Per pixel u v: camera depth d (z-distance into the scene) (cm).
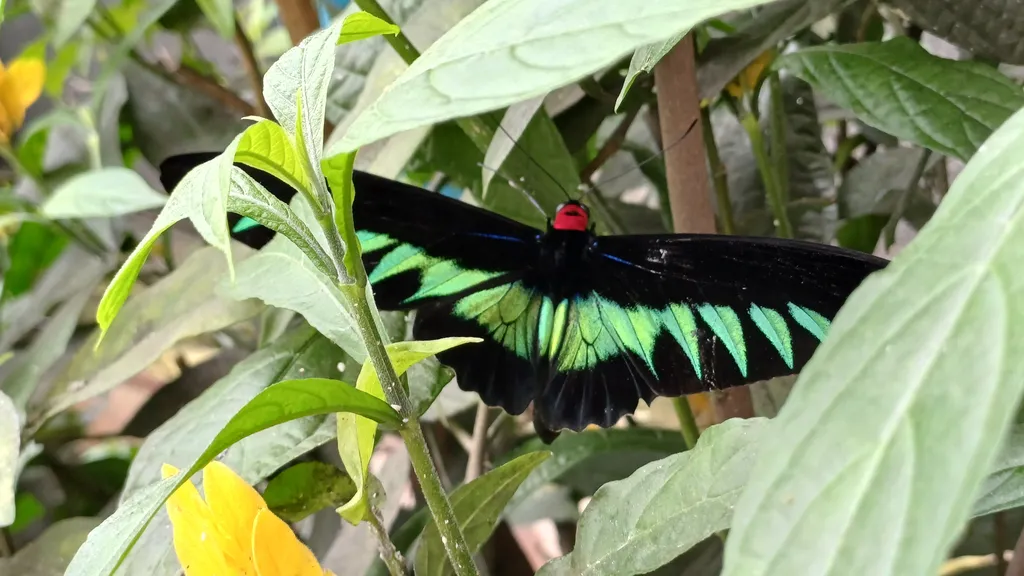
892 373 18
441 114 21
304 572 31
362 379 32
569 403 39
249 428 30
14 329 48
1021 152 20
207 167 23
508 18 22
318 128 28
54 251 51
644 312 38
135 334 41
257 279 36
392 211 38
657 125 44
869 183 45
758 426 33
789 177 46
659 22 20
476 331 39
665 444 46
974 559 42
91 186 42
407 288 39
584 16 21
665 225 47
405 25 39
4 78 47
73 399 41
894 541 16
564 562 34
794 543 17
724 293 37
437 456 48
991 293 18
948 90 37
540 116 40
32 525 50
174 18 50
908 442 17
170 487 29
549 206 40
